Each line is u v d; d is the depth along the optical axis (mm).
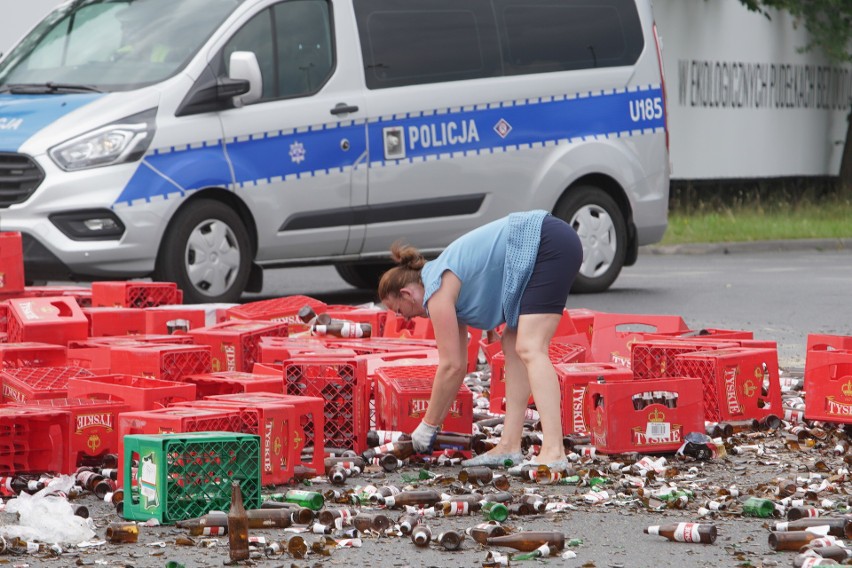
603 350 10867
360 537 6199
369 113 15383
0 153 13953
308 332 10711
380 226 15586
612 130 17359
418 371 8836
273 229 14781
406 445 8000
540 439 8453
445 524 6477
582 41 17312
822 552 5676
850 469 7680
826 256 26000
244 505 6617
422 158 15789
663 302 16500
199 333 9844
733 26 33594
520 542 5969
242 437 6617
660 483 7387
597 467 7809
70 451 7469
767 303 16500
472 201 16234
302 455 7863
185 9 15172
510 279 7758
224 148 14367
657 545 6078
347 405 8227
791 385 10727
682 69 32438
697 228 29156
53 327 9703
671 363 9539
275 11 14992
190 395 7965
